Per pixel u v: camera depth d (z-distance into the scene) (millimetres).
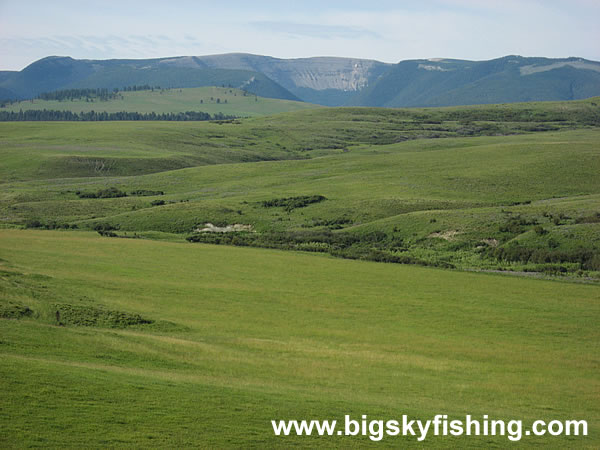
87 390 29203
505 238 93375
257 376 36812
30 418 25609
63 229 111438
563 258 82500
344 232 106062
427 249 94875
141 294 60750
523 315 58906
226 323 52969
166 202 136250
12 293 50375
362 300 63906
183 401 29562
